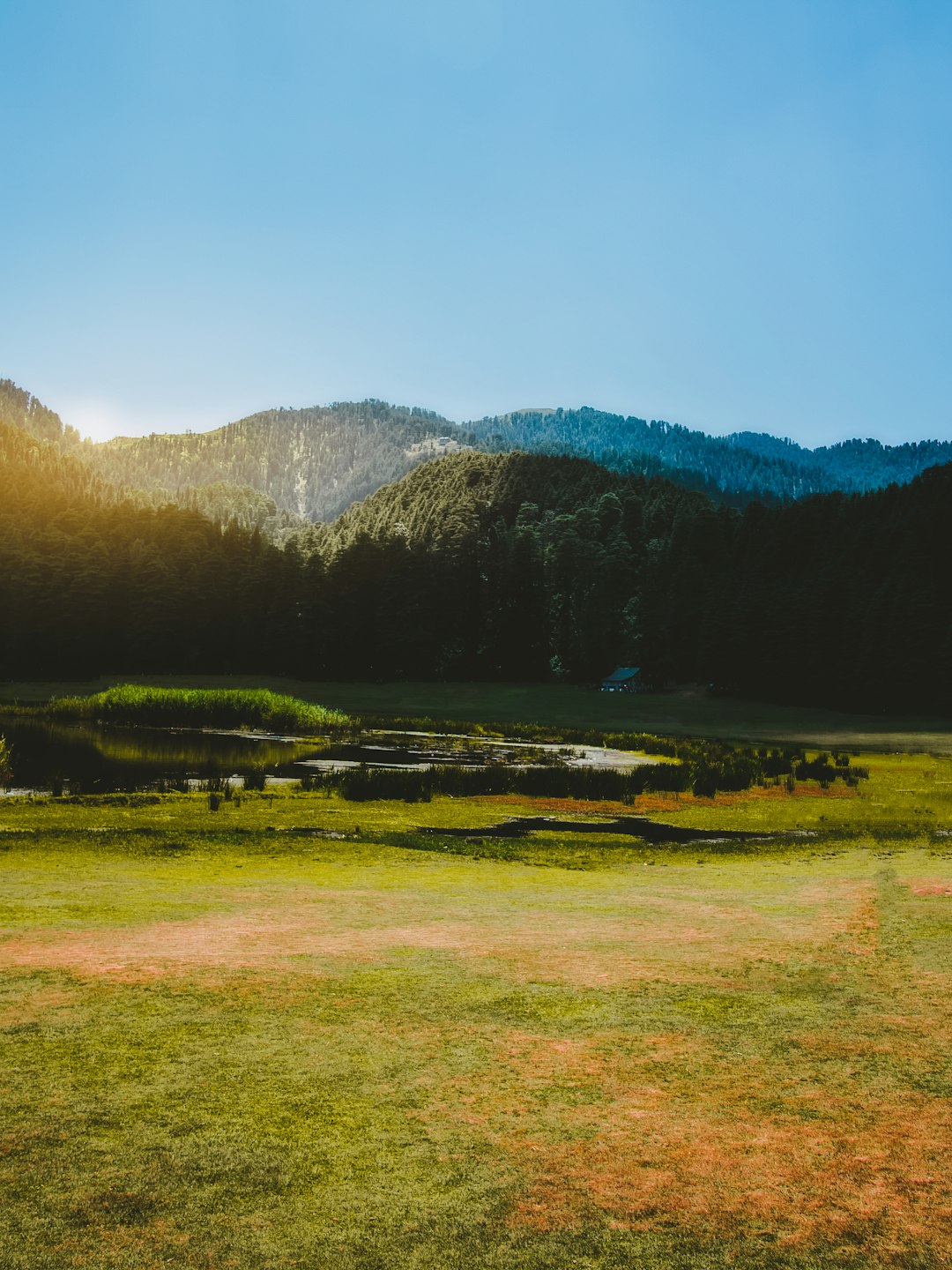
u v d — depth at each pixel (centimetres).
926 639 9012
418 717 8094
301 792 2995
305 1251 463
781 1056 731
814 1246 473
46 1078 659
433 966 976
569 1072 694
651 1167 553
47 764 3644
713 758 4900
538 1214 500
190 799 2716
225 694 6306
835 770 4262
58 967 930
